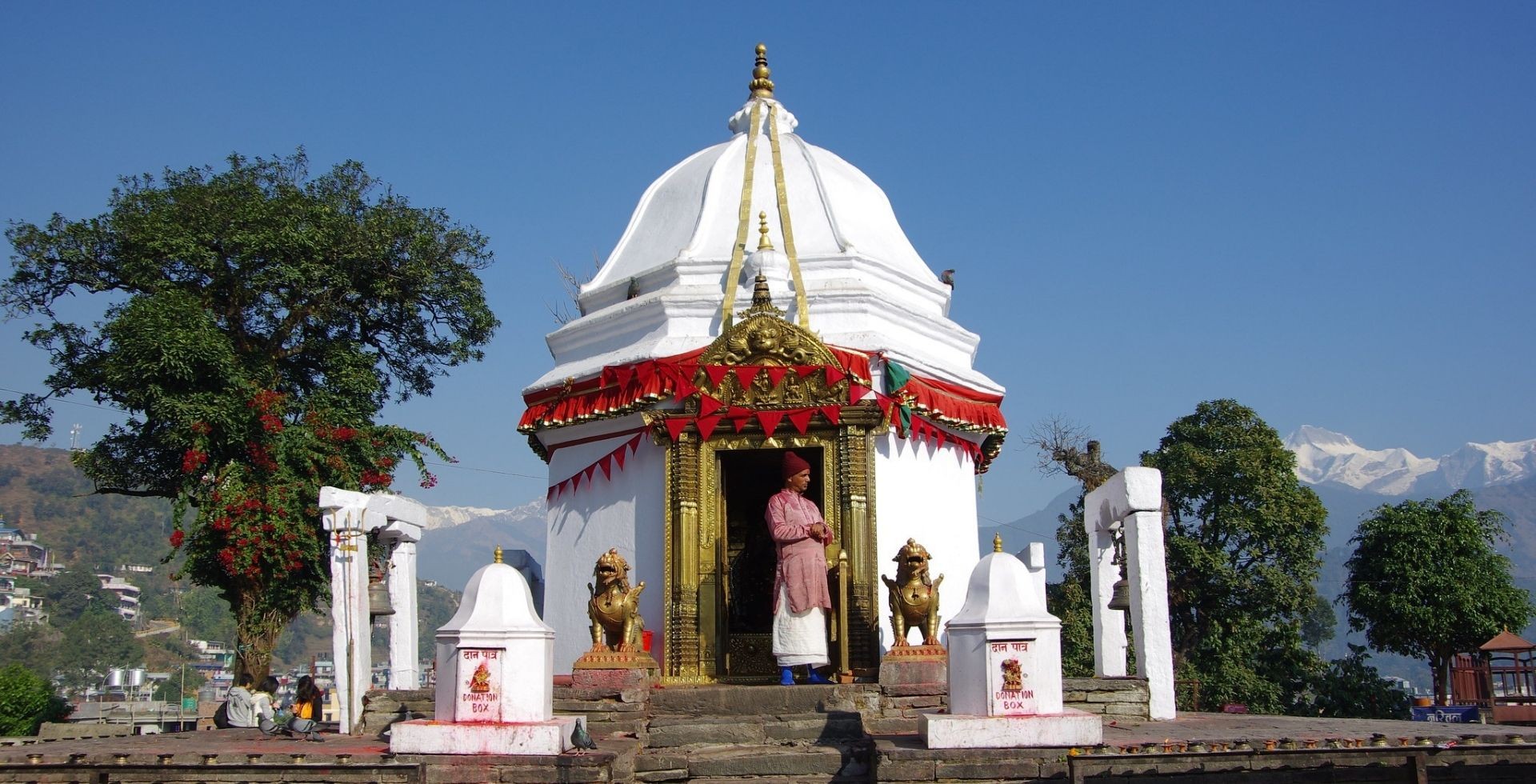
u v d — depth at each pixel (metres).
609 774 10.54
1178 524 36.25
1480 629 34.12
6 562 140.88
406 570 17.70
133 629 127.19
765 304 15.86
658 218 19.70
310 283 25.45
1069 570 37.19
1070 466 37.66
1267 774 10.05
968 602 11.25
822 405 15.59
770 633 15.91
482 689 10.98
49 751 11.12
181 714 37.94
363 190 27.73
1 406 24.56
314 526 22.62
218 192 25.31
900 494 16.27
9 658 94.38
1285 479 35.34
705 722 12.81
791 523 14.12
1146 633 14.52
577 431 17.47
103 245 24.89
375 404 26.58
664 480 15.97
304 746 12.38
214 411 22.11
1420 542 35.09
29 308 25.17
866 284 17.28
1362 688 34.53
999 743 10.47
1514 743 10.47
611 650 13.62
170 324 22.28
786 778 11.75
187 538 22.78
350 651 15.53
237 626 22.81
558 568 17.33
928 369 17.05
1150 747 10.32
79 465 24.73
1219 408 36.97
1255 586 34.50
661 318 17.39
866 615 14.95
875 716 13.14
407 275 26.64
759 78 20.72
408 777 10.05
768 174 19.09
